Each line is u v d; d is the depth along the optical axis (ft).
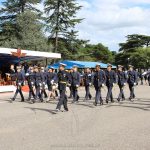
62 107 50.93
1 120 38.09
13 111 46.26
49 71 63.52
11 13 192.44
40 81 59.72
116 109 48.85
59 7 196.24
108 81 57.41
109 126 34.17
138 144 25.99
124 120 38.22
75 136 29.07
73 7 195.00
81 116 41.37
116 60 355.56
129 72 62.54
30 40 172.24
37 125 34.76
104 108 50.14
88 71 65.62
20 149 24.40
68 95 76.79
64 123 36.04
